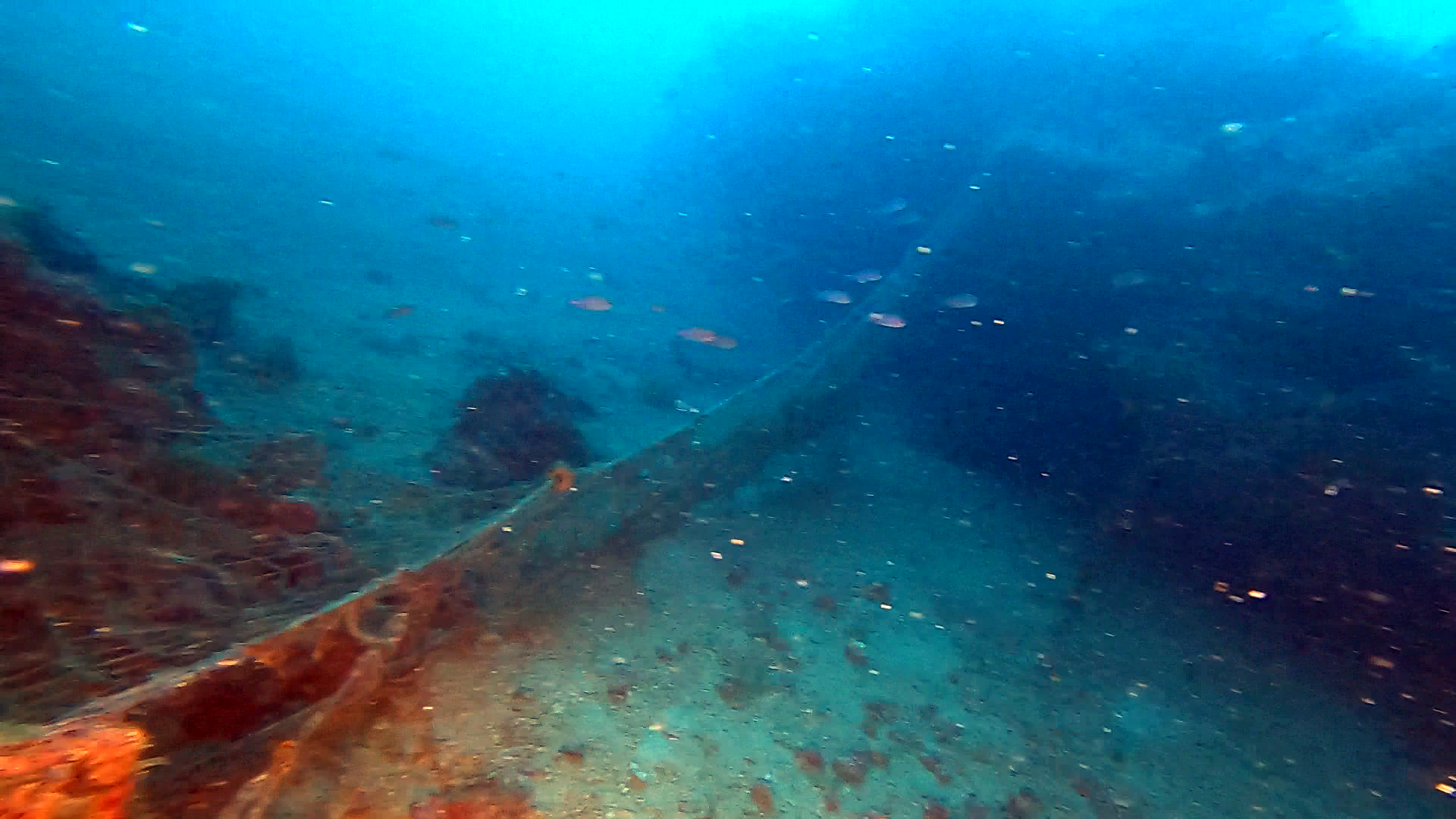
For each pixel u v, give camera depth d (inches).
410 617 184.1
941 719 234.8
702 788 182.4
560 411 396.2
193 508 206.7
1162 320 401.1
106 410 212.8
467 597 203.9
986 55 797.2
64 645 151.3
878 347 457.4
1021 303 463.5
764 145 1014.4
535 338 553.0
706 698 213.0
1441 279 343.9
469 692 185.0
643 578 253.3
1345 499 302.0
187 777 136.0
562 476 243.4
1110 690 267.6
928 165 812.6
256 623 177.8
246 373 326.0
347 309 482.3
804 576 287.6
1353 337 342.3
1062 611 307.3
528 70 2955.2
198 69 1250.6
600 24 3454.7
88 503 182.4
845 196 882.8
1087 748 238.1
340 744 159.9
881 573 304.2
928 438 424.5
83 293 249.3
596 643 218.5
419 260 670.5
